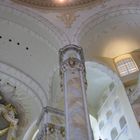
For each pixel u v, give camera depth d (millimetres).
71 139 7793
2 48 15156
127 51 15898
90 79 15258
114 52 15781
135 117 12352
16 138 15961
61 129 12211
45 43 14430
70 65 10852
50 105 13266
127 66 15352
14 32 14648
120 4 14336
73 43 12953
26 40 14812
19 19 14203
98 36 14734
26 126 16328
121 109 13617
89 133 8094
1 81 15828
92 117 15414
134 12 14188
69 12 14445
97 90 15562
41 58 14953
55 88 14016
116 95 14461
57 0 14695
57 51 13445
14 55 15312
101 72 15094
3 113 15703
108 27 14656
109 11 14352
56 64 14055
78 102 9117
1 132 15328
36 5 14477
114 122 13750
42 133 12086
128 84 14305
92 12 14375
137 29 14992
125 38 15305
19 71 15516
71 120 8438
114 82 14914
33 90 15672
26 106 16281
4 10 13922
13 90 16094
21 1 14328
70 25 13938
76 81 10070
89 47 14641
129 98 13422
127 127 12633
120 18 14508
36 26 14180
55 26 13859
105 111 14836
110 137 13570
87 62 14578
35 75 15430
